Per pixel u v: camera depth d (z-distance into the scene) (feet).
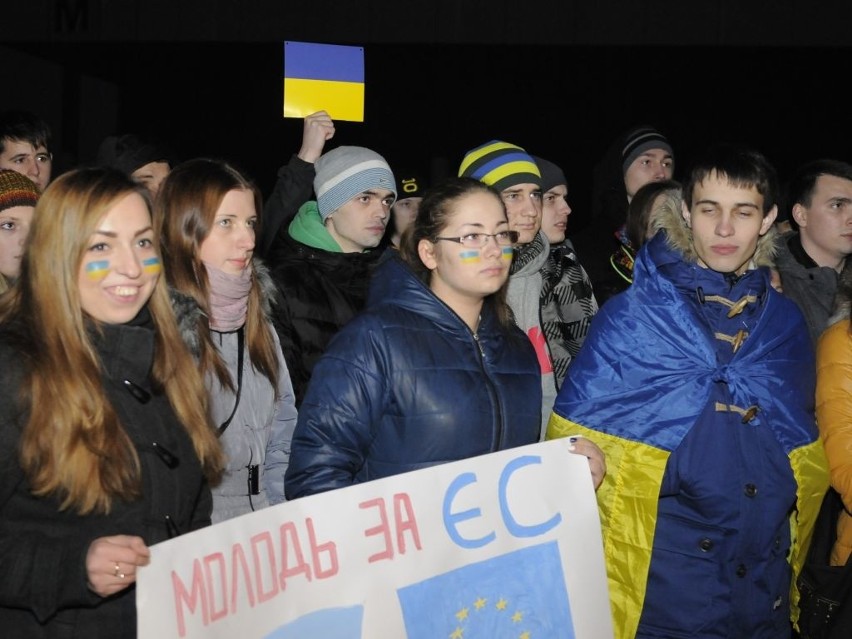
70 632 7.02
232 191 9.50
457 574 8.14
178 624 6.89
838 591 9.75
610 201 16.15
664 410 9.21
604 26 27.40
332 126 13.23
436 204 8.86
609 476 9.28
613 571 9.24
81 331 7.09
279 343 10.21
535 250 11.81
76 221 7.10
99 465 6.97
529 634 8.36
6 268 9.89
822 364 10.10
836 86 28.30
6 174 10.02
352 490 7.80
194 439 7.68
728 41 27.02
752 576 9.18
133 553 6.68
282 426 9.94
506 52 29.04
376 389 8.59
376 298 9.07
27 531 6.95
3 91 25.94
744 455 9.19
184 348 7.82
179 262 9.37
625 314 9.45
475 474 8.30
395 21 27.84
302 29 28.12
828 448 9.82
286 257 12.22
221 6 28.25
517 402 8.99
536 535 8.46
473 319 9.04
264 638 7.32
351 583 7.73
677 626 9.15
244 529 7.29
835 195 12.51
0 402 6.81
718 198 9.16
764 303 9.50
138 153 14.32
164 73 29.55
